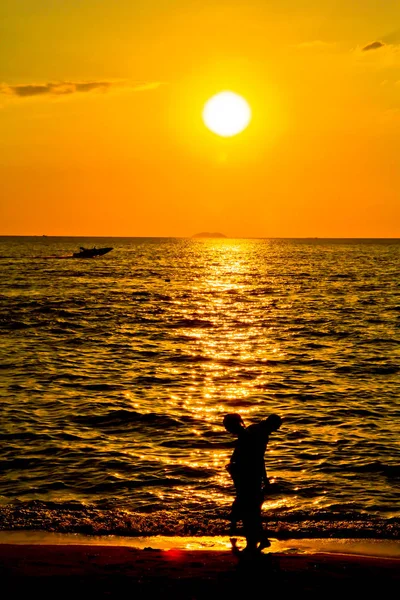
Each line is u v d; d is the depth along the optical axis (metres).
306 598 7.85
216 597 7.83
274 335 37.91
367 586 8.19
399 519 11.81
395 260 151.00
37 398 21.72
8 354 30.56
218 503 12.80
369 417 19.55
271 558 9.23
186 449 16.53
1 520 11.33
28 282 79.25
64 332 38.34
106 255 173.88
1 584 8.10
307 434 17.70
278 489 13.49
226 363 28.78
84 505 12.65
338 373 26.61
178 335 37.78
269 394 22.78
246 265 128.62
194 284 79.31
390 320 44.53
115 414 19.72
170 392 23.02
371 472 14.65
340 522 11.32
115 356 30.36
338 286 76.12
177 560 9.12
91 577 8.37
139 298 60.72
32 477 14.34
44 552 9.48
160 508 12.52
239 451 9.70
